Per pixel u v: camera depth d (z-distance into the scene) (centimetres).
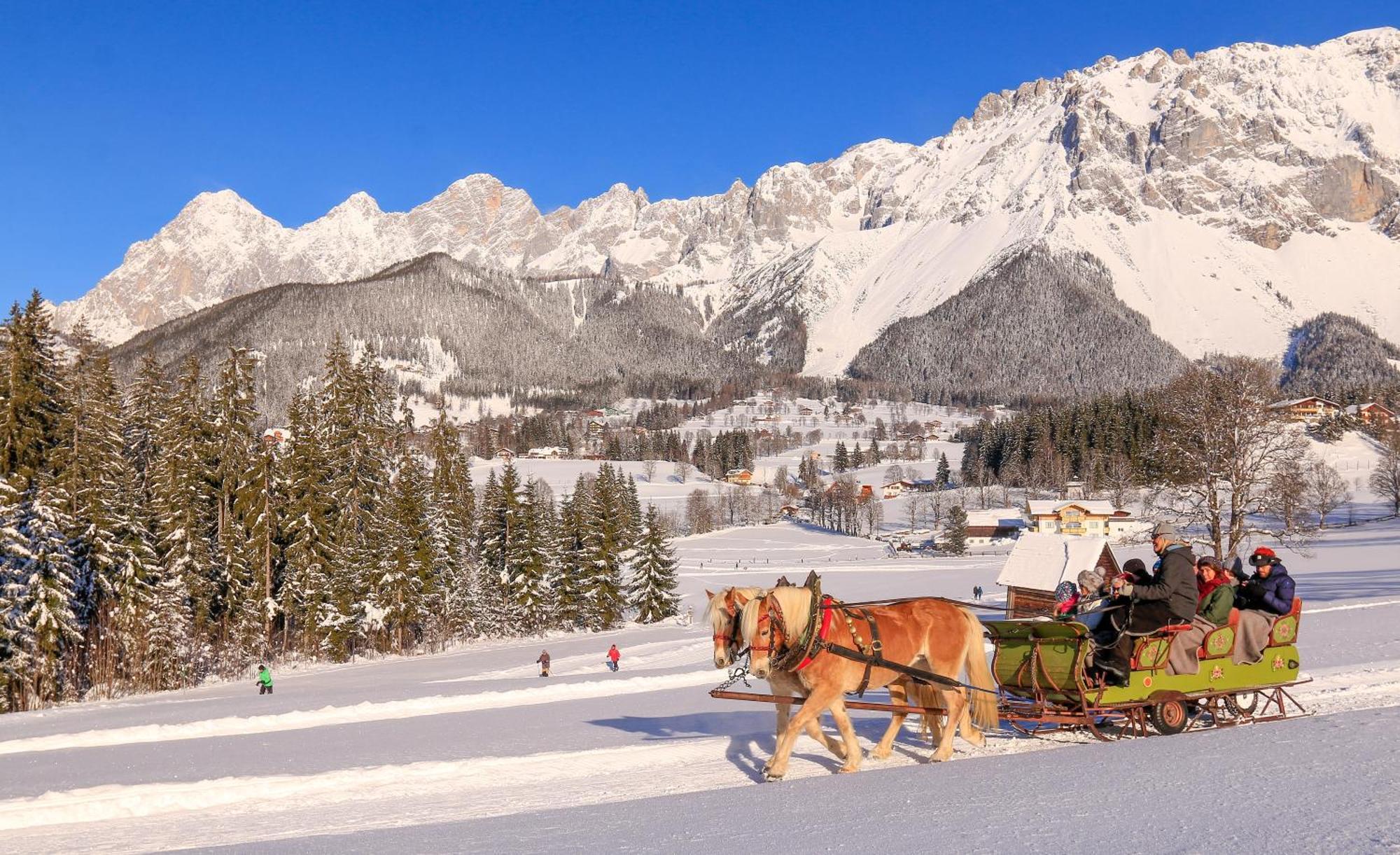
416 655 6378
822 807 743
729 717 1527
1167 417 4147
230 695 3972
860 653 965
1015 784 761
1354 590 4419
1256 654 1118
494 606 7500
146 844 845
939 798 733
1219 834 547
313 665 5881
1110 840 557
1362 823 535
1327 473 10675
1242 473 3894
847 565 10438
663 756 1134
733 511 17412
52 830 931
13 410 4353
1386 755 726
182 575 5238
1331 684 1384
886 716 1393
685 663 3634
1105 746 930
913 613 1034
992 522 13525
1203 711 1198
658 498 18488
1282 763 733
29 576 4091
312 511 5919
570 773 1064
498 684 3088
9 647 3994
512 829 751
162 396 6400
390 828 818
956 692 1024
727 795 841
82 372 5081
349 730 1795
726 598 981
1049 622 1052
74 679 4519
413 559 6322
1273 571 1159
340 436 6397
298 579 5866
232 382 5831
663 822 730
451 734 1600
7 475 4344
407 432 8056
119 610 4662
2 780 1370
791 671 966
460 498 8144
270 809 973
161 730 2002
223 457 5747
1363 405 15375
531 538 7569
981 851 554
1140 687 1045
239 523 5881
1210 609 1096
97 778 1311
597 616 7462
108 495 4862
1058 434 16450
